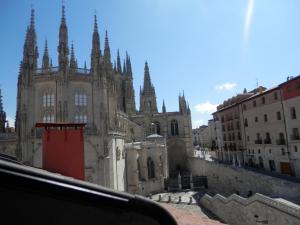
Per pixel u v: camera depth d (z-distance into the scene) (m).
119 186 58.16
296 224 27.98
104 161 51.53
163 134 102.69
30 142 49.41
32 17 54.34
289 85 53.75
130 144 69.81
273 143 59.06
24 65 51.78
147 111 102.50
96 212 2.23
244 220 36.97
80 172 18.27
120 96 106.00
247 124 71.00
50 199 2.04
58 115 49.94
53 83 51.66
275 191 42.97
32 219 1.94
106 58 62.34
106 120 53.66
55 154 18.11
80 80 53.38
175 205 54.50
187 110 104.38
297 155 51.56
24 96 50.94
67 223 2.07
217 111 91.81
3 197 1.88
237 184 57.59
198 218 9.72
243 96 77.25
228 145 83.19
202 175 81.88
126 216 2.38
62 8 53.41
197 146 173.62
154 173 73.50
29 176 1.98
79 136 18.69
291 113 53.25
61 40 52.03
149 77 116.56
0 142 52.84
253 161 67.75
